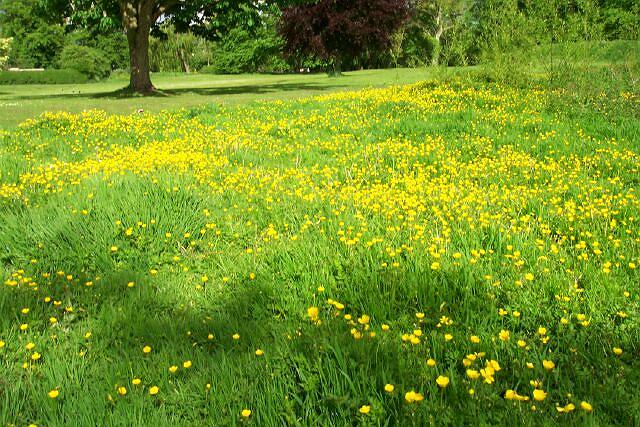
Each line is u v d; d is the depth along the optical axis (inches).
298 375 96.5
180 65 3521.2
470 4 1802.4
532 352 102.8
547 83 558.3
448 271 136.9
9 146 365.7
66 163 301.6
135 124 453.4
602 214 189.5
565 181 251.1
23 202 220.1
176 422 84.5
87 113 528.7
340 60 1555.1
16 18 2992.1
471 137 372.2
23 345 112.0
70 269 160.2
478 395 85.0
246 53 2753.4
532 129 389.4
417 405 82.3
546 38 559.2
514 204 208.5
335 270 144.6
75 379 98.7
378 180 263.0
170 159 299.7
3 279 150.8
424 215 196.1
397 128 402.3
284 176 267.6
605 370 94.3
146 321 122.6
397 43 1498.5
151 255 167.6
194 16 998.4
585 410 77.8
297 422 80.4
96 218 182.5
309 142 372.5
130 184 210.7
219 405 87.9
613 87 454.9
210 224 188.1
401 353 99.0
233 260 161.8
